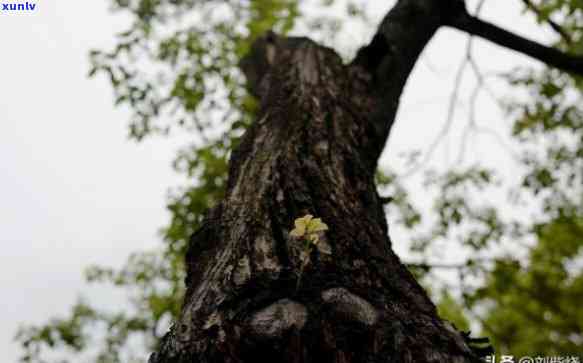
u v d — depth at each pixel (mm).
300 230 1301
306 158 2051
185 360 1175
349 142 2416
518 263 4574
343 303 1224
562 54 4109
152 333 5688
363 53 3729
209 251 1714
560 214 5656
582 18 4414
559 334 6691
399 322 1221
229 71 4527
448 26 4105
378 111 3338
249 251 1473
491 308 6758
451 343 1234
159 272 5883
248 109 4613
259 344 1146
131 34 3969
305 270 1347
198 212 4762
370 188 2139
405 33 3801
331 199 1804
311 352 1125
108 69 3957
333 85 3090
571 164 5297
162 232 5504
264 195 1771
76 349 5430
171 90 4266
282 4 5438
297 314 1190
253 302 1241
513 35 4137
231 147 4488
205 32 4578
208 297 1355
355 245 1549
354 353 1135
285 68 3418
